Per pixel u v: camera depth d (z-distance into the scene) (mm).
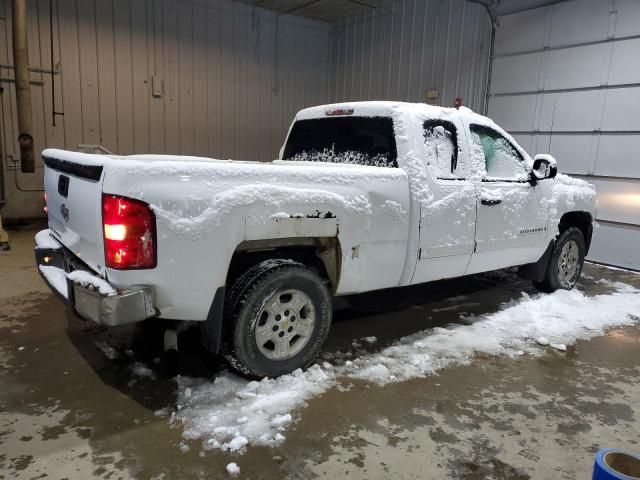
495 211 4344
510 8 8570
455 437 2672
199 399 2920
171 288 2621
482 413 2934
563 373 3529
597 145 7672
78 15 8625
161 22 9523
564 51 7953
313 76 12047
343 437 2619
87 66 8852
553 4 8008
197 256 2643
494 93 8977
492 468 2428
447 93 9688
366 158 3982
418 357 3648
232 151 10945
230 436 2578
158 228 2527
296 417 2783
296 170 3068
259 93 11164
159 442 2514
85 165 2764
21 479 2221
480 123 4406
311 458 2434
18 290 4918
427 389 3193
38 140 8609
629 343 4148
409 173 3684
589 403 3113
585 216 5660
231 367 3143
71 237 3164
